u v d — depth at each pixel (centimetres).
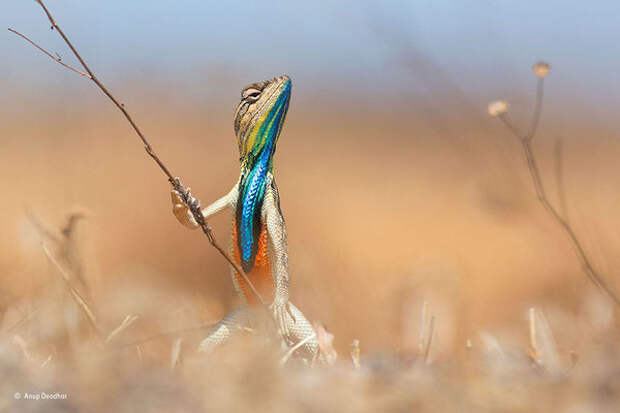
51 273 269
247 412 260
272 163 269
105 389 261
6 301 270
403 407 261
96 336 266
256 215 269
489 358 267
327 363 268
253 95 269
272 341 266
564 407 261
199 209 266
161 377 262
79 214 270
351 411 261
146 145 265
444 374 263
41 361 265
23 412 260
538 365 266
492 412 261
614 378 262
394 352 269
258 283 269
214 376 262
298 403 261
